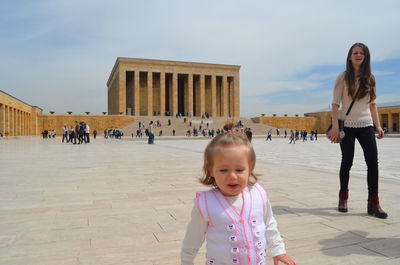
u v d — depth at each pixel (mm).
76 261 3666
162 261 3662
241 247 2205
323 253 3873
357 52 5398
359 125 5543
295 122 91625
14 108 56344
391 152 22359
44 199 6855
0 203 6500
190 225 2395
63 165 13375
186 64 87812
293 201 6539
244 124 81250
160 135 68438
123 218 5391
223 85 91375
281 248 2439
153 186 8305
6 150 23797
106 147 28016
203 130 67812
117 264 3584
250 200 2332
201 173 10727
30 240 4359
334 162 15047
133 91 86562
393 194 7199
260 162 14734
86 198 6930
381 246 4090
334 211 5781
